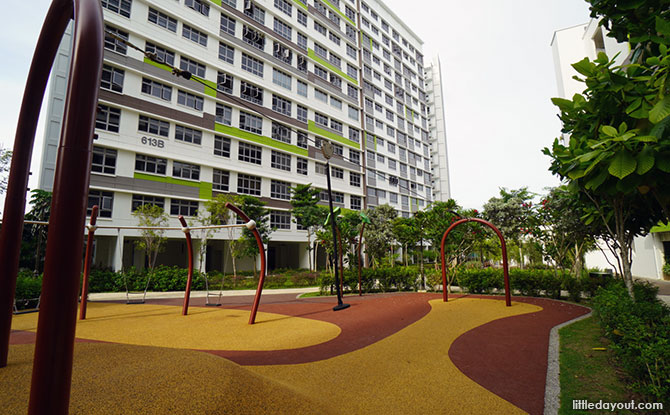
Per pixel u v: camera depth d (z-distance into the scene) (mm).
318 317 9188
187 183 24375
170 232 23219
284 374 4547
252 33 29797
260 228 23500
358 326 7785
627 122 3969
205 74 26078
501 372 4633
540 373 4559
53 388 1766
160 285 17969
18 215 3891
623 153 3344
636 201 5434
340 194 37656
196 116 25125
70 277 1864
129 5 22406
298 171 32625
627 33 3938
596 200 5648
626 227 6695
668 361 3203
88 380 3107
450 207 16016
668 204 3848
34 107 4031
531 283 12398
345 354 5523
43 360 1771
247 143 28516
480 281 13602
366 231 23031
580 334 6434
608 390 3793
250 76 29109
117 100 21344
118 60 21594
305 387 4070
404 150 50344
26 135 4020
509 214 15594
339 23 40562
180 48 24531
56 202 1880
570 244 13211
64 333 1824
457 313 9062
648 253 24125
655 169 3496
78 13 2166
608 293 6461
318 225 27562
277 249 36375
